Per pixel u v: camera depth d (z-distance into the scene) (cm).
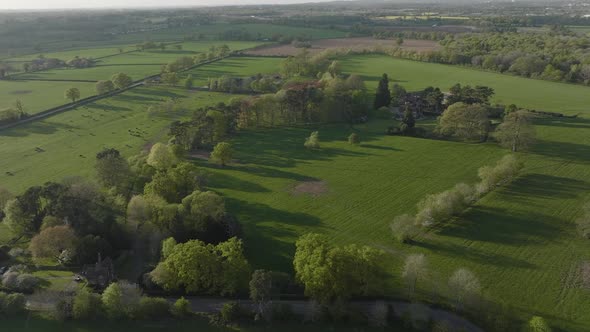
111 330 7656
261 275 7919
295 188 13525
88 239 9419
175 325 7769
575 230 10806
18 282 8562
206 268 8412
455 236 10681
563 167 14488
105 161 12525
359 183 13788
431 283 8919
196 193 10588
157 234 9775
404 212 11944
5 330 7644
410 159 15550
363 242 10525
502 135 16012
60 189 10975
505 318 7806
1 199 11400
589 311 8119
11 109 19838
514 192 12838
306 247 8594
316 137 16812
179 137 16438
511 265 9519
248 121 19150
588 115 19750
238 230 10338
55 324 7788
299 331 7662
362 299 8481
